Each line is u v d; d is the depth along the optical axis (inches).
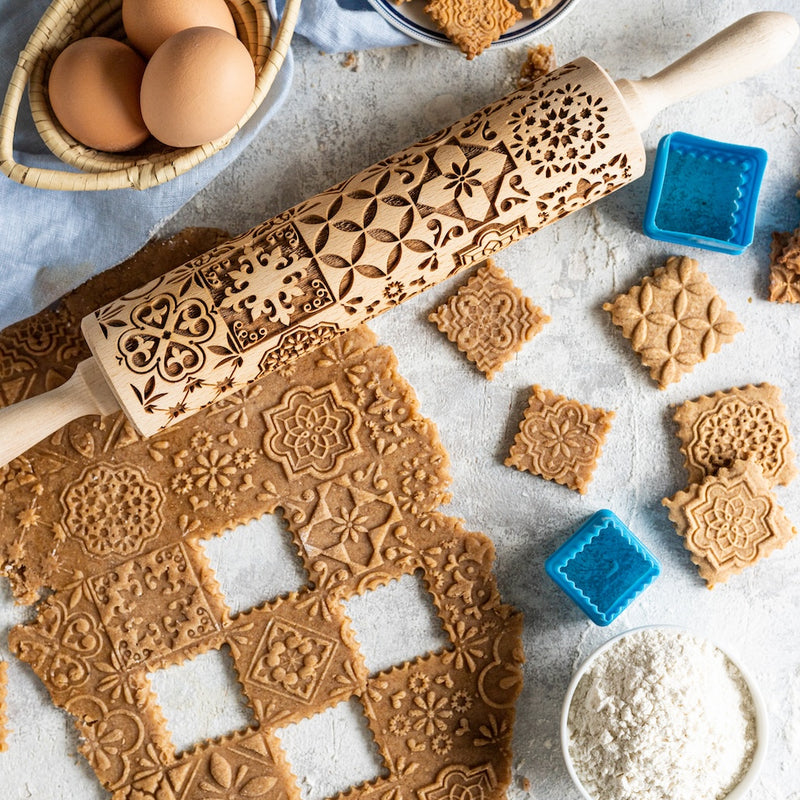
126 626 27.3
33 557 27.2
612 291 28.1
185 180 26.2
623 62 27.9
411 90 27.7
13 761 27.5
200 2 24.0
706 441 27.9
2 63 26.0
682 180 27.7
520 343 27.6
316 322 25.4
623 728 26.6
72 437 27.2
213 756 27.5
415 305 27.8
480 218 25.3
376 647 27.9
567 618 28.0
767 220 28.1
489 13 26.5
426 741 27.7
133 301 25.4
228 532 27.7
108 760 27.3
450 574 27.7
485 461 28.0
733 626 28.3
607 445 28.1
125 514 27.3
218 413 27.4
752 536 27.7
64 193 26.1
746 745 27.2
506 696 27.7
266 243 25.3
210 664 27.7
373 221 25.2
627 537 27.2
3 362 27.2
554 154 25.2
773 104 28.1
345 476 27.5
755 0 27.9
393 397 27.5
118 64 23.9
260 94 24.3
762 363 28.2
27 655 27.2
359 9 27.0
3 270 26.3
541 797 28.0
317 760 27.8
